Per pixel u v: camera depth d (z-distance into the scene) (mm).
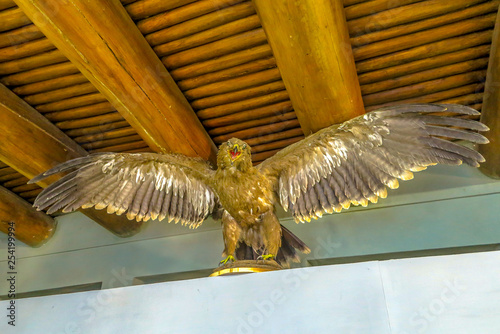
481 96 3082
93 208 3672
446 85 3045
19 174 3975
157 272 3795
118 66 2621
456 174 3393
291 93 2686
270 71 3029
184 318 2131
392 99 3176
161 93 2900
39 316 2348
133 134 3557
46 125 3396
